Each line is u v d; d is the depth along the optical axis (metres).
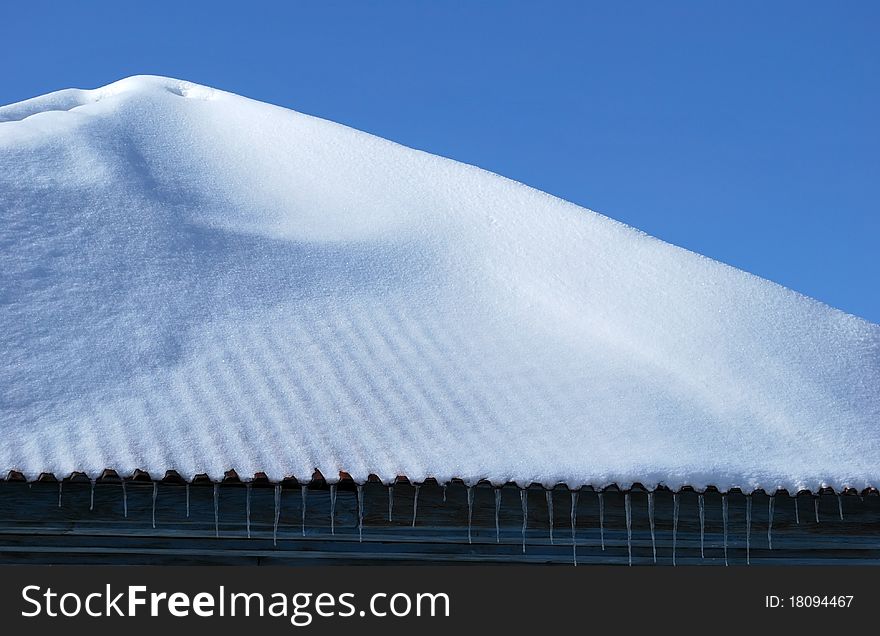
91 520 6.64
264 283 8.68
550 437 7.20
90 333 7.40
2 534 6.54
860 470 7.23
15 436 6.27
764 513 7.65
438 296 9.12
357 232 10.33
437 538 7.10
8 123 10.99
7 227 8.42
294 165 11.96
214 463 6.34
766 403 7.97
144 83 13.52
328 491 7.01
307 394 7.24
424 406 7.37
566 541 7.30
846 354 8.80
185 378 7.16
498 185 11.44
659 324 8.85
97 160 10.12
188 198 10.28
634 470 6.85
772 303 9.35
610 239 10.21
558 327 8.84
